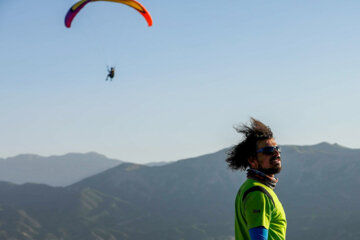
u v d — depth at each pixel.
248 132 4.62
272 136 4.59
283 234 4.34
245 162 4.62
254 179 4.45
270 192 4.33
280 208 4.35
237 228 4.50
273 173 4.52
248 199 4.26
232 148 4.71
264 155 4.46
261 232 4.09
